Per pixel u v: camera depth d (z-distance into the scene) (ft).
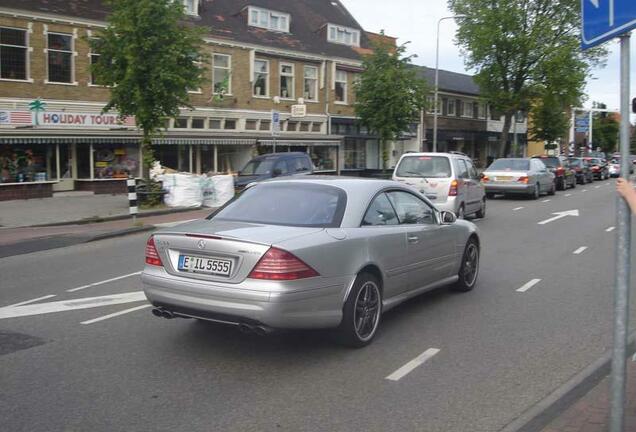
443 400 15.52
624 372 11.14
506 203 76.07
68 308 24.53
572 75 150.20
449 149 175.73
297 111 109.09
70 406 14.94
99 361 18.19
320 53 118.52
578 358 18.84
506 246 41.34
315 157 120.06
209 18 105.19
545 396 15.83
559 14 153.69
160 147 92.63
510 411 14.87
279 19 116.37
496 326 22.29
